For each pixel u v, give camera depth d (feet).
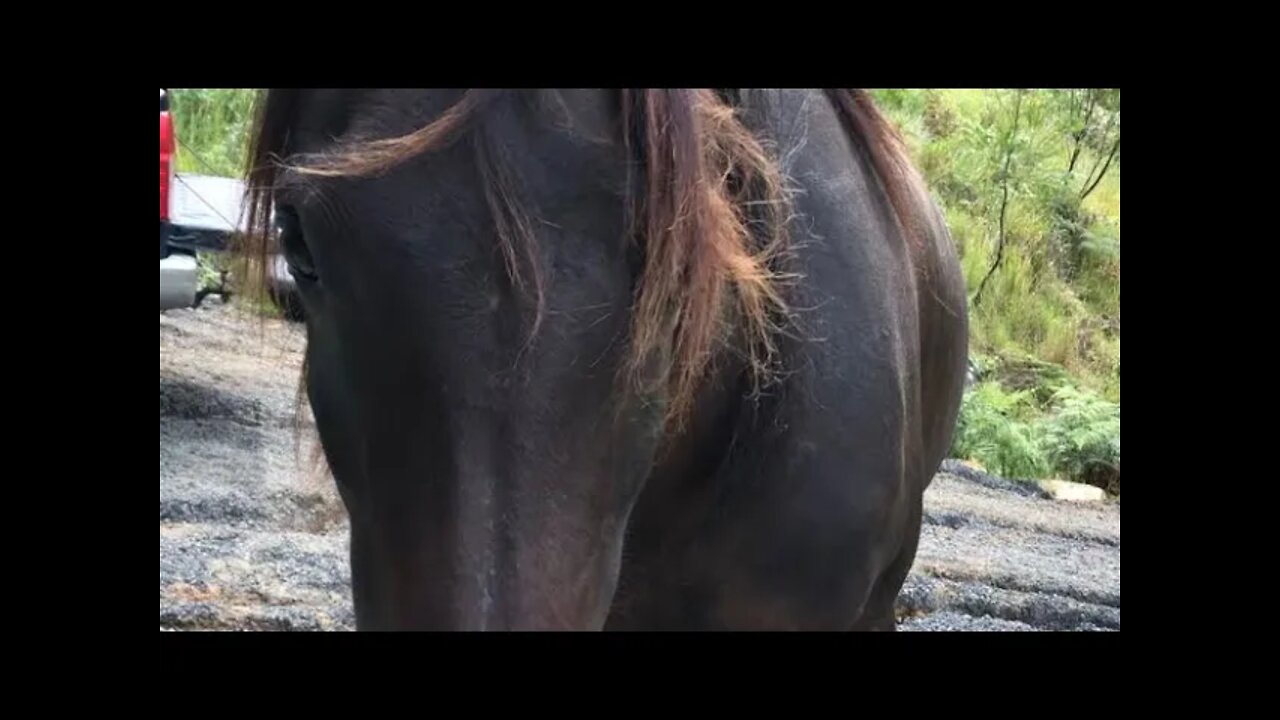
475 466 5.33
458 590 5.28
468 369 5.32
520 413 5.33
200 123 34.22
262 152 6.43
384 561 5.80
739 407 7.60
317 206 5.55
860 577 8.24
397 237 5.35
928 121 47.14
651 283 5.45
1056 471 35.96
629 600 8.07
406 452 5.50
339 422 6.44
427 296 5.33
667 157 5.53
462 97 5.52
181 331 31.22
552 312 5.37
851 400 7.95
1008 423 36.42
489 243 5.32
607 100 5.57
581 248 5.43
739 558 7.92
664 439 6.93
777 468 7.74
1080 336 42.80
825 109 8.55
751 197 7.25
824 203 8.09
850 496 7.97
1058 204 45.55
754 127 7.44
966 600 22.02
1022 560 25.04
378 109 5.58
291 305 7.52
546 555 5.35
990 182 45.52
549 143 5.40
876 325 8.14
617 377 5.55
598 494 5.61
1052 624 21.81
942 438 12.03
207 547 19.35
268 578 18.44
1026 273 43.60
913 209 9.72
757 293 6.66
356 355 5.64
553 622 5.34
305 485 17.84
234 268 7.16
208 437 24.30
